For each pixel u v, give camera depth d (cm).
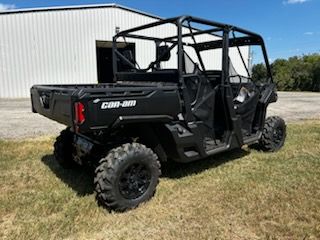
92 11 1398
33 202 278
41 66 1338
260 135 429
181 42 301
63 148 358
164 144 305
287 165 379
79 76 1416
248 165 383
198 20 310
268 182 323
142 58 1129
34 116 805
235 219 248
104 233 231
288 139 518
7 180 334
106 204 259
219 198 286
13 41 1279
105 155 280
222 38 347
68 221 245
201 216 254
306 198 283
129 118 257
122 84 354
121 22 1469
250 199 282
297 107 1058
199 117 340
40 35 1319
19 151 449
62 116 260
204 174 351
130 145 272
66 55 1377
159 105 279
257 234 228
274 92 451
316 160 397
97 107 238
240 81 402
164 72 325
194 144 313
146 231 233
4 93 1295
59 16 1341
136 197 272
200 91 341
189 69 329
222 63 351
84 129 233
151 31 993
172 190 306
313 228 233
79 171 365
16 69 1300
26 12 1281
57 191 304
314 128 618
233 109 362
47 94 290
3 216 255
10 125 676
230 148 361
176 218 252
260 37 399
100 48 1605
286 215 253
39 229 234
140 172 275
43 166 382
